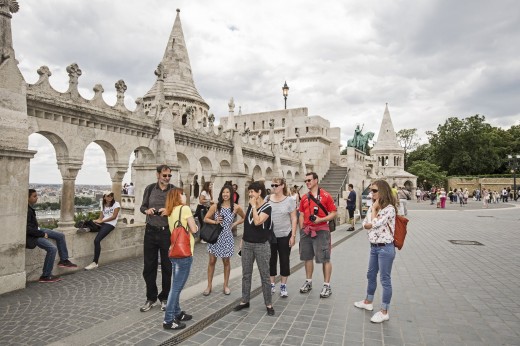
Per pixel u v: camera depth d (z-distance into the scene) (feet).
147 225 19.69
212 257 22.09
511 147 268.21
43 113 26.99
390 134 233.96
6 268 22.71
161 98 40.93
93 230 30.09
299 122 115.44
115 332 16.12
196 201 76.02
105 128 32.91
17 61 23.97
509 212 100.22
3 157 22.76
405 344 15.42
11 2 23.49
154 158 39.58
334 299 21.77
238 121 138.00
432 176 233.96
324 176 106.32
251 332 16.75
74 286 24.13
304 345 15.35
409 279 26.66
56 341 15.25
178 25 90.68
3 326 17.17
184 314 17.69
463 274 28.17
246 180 61.41
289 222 22.38
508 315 18.93
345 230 57.41
